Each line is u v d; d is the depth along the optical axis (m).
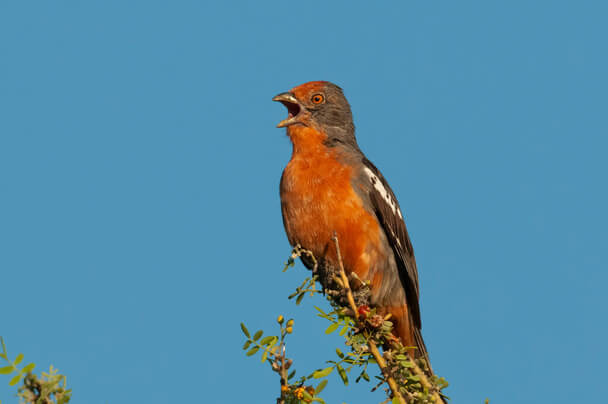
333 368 7.15
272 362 6.74
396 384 7.41
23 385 4.78
